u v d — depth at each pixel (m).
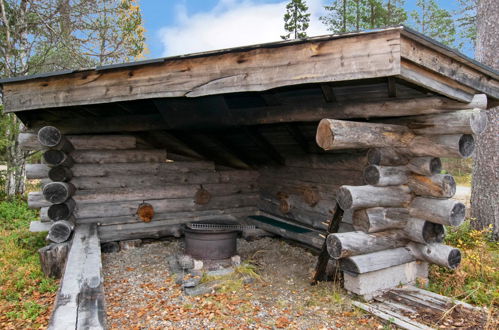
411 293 4.34
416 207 4.49
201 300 4.31
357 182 5.42
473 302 4.28
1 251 6.11
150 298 4.37
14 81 4.69
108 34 12.00
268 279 5.09
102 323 2.80
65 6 10.29
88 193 6.48
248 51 3.78
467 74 3.84
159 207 7.05
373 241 4.31
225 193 7.82
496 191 7.24
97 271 4.00
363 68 3.23
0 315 3.93
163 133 6.63
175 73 4.12
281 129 5.75
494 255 5.86
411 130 4.42
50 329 2.68
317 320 3.82
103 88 4.44
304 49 3.51
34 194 6.59
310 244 5.94
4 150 10.53
